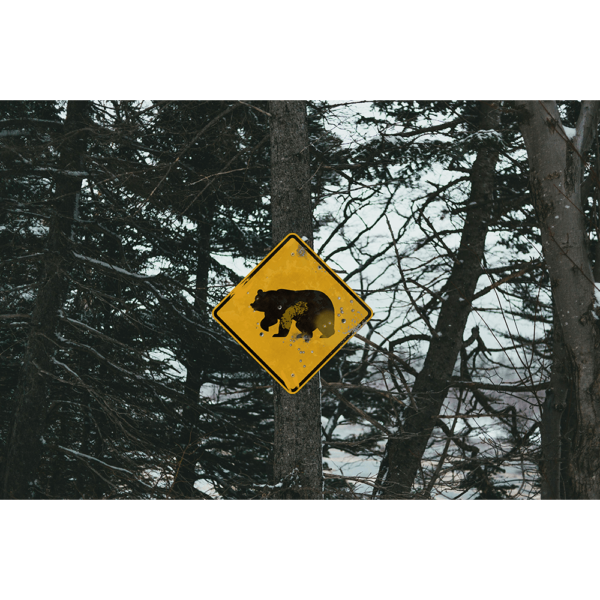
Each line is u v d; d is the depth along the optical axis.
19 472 10.73
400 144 8.59
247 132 9.79
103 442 11.84
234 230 13.98
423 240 10.70
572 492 5.03
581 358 4.96
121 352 12.82
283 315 4.43
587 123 5.16
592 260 7.37
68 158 10.84
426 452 10.60
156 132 10.20
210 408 13.95
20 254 12.05
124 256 11.66
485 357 10.50
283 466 5.09
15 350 13.09
